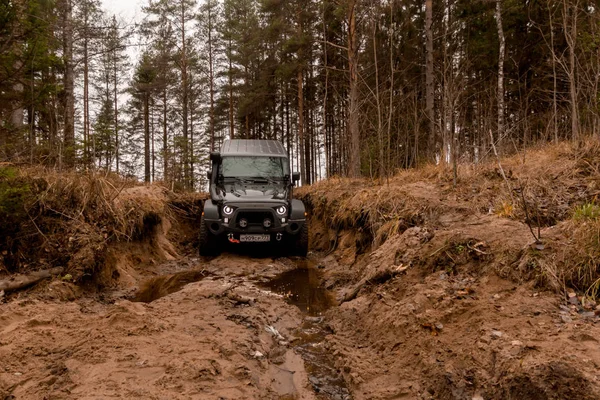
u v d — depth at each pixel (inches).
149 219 255.9
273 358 116.3
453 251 139.0
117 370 94.3
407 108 425.7
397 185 268.1
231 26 895.7
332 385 102.0
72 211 196.9
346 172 430.6
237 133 1129.4
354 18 399.9
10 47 205.6
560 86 480.7
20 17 198.4
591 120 321.7
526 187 196.5
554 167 222.5
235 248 281.7
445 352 96.7
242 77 909.8
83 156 253.0
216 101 1016.9
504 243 130.0
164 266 240.8
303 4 635.5
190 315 139.8
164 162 490.6
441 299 118.0
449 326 106.3
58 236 181.6
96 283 179.9
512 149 329.1
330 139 766.5
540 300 103.5
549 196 185.2
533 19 508.1
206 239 262.5
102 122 281.0
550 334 86.7
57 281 161.3
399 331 114.1
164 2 831.1
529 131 384.5
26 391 85.3
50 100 270.1
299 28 666.2
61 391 84.7
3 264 160.7
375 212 223.8
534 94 515.5
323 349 124.5
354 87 385.4
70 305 146.3
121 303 144.3
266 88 846.5
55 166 227.8
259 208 256.2
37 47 218.5
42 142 260.5
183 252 285.7
